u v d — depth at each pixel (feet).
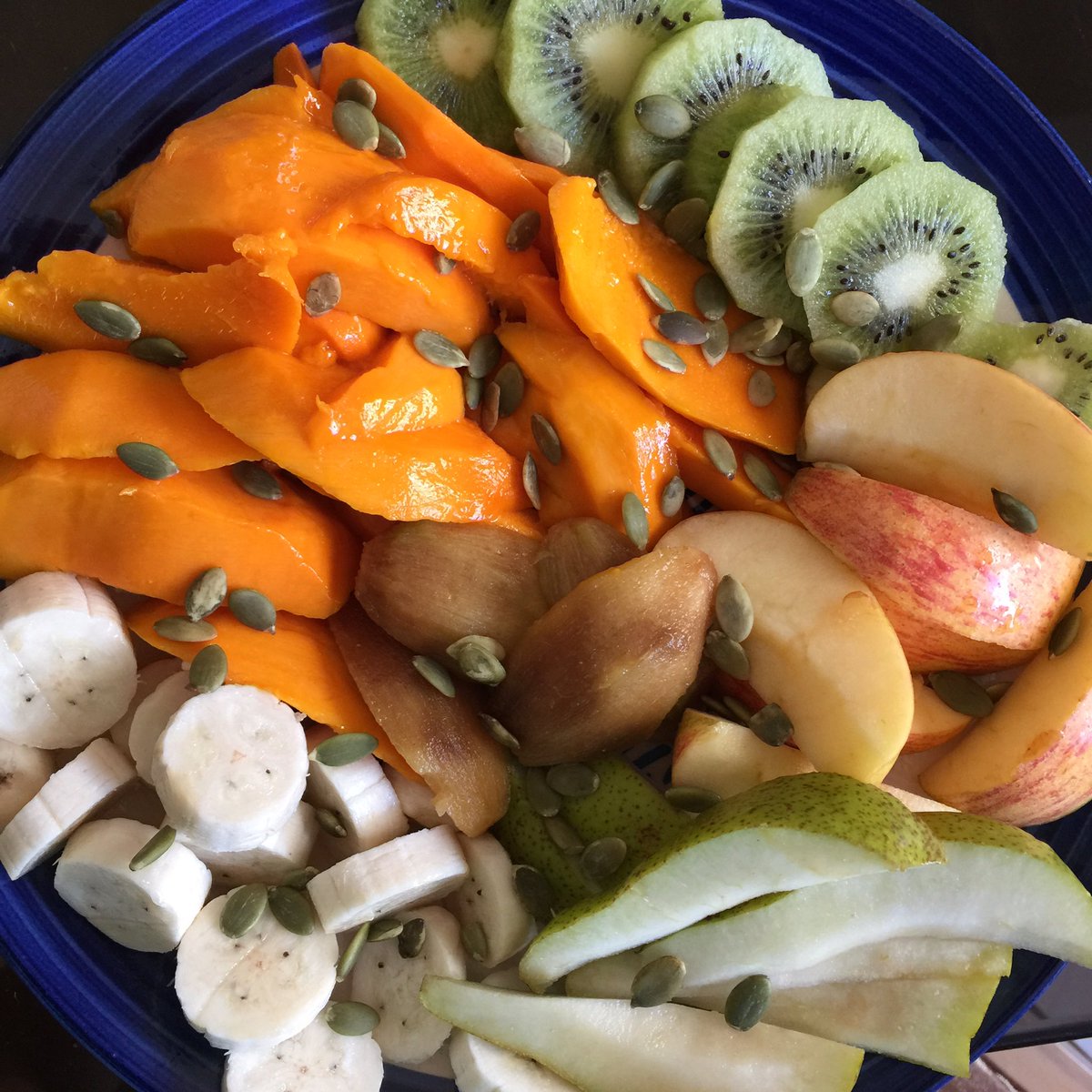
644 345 0.98
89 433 0.91
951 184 1.01
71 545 0.92
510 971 0.98
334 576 0.97
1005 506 0.96
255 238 0.89
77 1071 1.05
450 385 0.98
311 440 0.90
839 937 0.91
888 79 1.06
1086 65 1.21
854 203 1.00
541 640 0.95
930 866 0.90
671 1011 0.94
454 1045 0.95
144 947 0.97
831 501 0.97
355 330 0.96
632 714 0.95
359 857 0.93
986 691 1.02
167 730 0.91
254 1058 0.95
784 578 0.97
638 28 1.03
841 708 0.95
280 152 0.92
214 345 0.94
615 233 0.99
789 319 1.03
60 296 0.95
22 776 0.97
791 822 0.85
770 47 1.02
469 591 0.96
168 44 0.99
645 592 0.94
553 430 0.98
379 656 0.97
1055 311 1.06
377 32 1.03
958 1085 1.14
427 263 0.95
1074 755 0.98
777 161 1.00
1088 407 1.03
